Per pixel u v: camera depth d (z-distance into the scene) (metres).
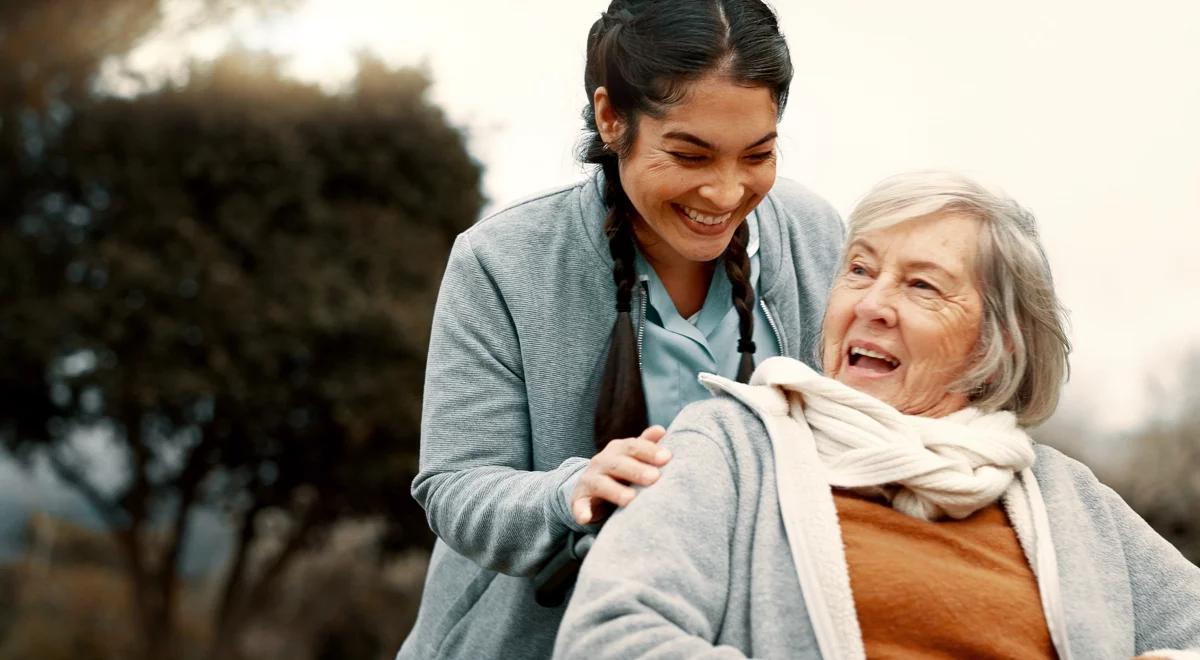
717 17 1.81
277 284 13.57
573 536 1.73
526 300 2.02
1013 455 1.58
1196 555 6.25
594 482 1.58
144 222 13.45
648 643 1.36
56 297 13.13
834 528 1.50
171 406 13.37
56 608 14.80
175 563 14.43
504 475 1.89
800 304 2.20
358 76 14.80
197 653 15.32
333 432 14.04
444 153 15.02
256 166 13.78
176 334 13.23
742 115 1.81
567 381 2.04
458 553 2.12
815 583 1.46
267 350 13.39
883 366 1.66
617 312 2.04
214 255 13.43
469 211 15.30
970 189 1.65
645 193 1.88
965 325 1.63
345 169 14.50
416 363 14.04
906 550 1.50
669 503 1.51
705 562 1.50
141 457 13.94
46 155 13.36
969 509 1.55
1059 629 1.50
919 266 1.63
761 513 1.53
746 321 2.08
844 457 1.56
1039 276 1.64
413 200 14.84
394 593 15.84
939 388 1.64
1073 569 1.56
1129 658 1.56
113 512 14.30
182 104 13.62
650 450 1.57
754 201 1.91
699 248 1.92
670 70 1.80
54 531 15.99
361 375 13.70
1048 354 1.65
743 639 1.48
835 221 2.28
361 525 14.87
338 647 15.31
